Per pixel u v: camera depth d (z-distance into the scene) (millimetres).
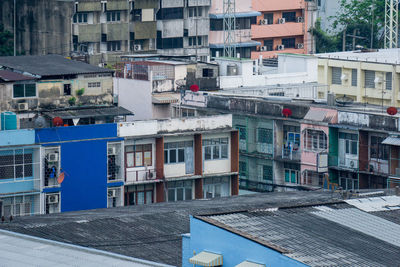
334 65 122312
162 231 68188
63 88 97688
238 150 95688
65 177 86938
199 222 54656
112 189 89125
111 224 69062
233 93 111062
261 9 180250
